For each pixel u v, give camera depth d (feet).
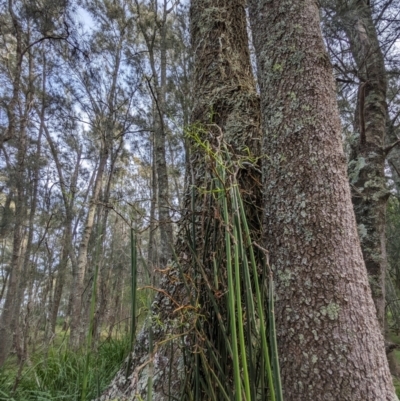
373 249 8.34
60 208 27.09
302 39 3.73
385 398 2.66
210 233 3.30
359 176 9.21
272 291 2.39
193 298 3.19
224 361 2.94
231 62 4.92
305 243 3.13
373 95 9.93
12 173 22.82
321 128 3.41
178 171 23.36
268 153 3.62
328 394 2.69
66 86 25.34
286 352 2.96
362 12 8.73
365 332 2.83
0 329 17.13
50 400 5.41
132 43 24.71
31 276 23.59
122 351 7.40
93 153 33.09
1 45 23.85
